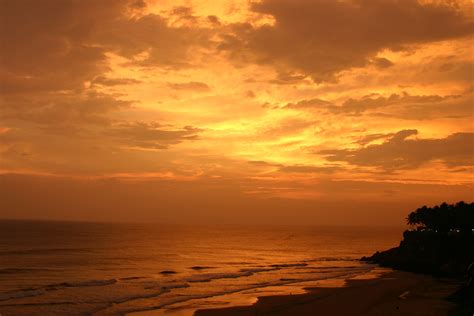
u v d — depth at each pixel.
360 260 102.75
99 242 155.12
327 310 42.72
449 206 99.25
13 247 124.12
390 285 60.09
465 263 74.06
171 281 63.06
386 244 186.50
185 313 41.00
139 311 41.59
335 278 69.06
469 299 45.69
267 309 43.09
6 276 68.88
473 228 92.44
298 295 51.25
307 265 92.69
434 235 89.12
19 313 40.72
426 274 75.81
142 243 157.62
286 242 193.50
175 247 143.88
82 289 54.41
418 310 42.12
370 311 41.91
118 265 86.81
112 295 50.03
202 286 58.53
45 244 137.62
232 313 41.25
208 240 193.62
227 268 85.56
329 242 198.62
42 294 50.44
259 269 83.19
